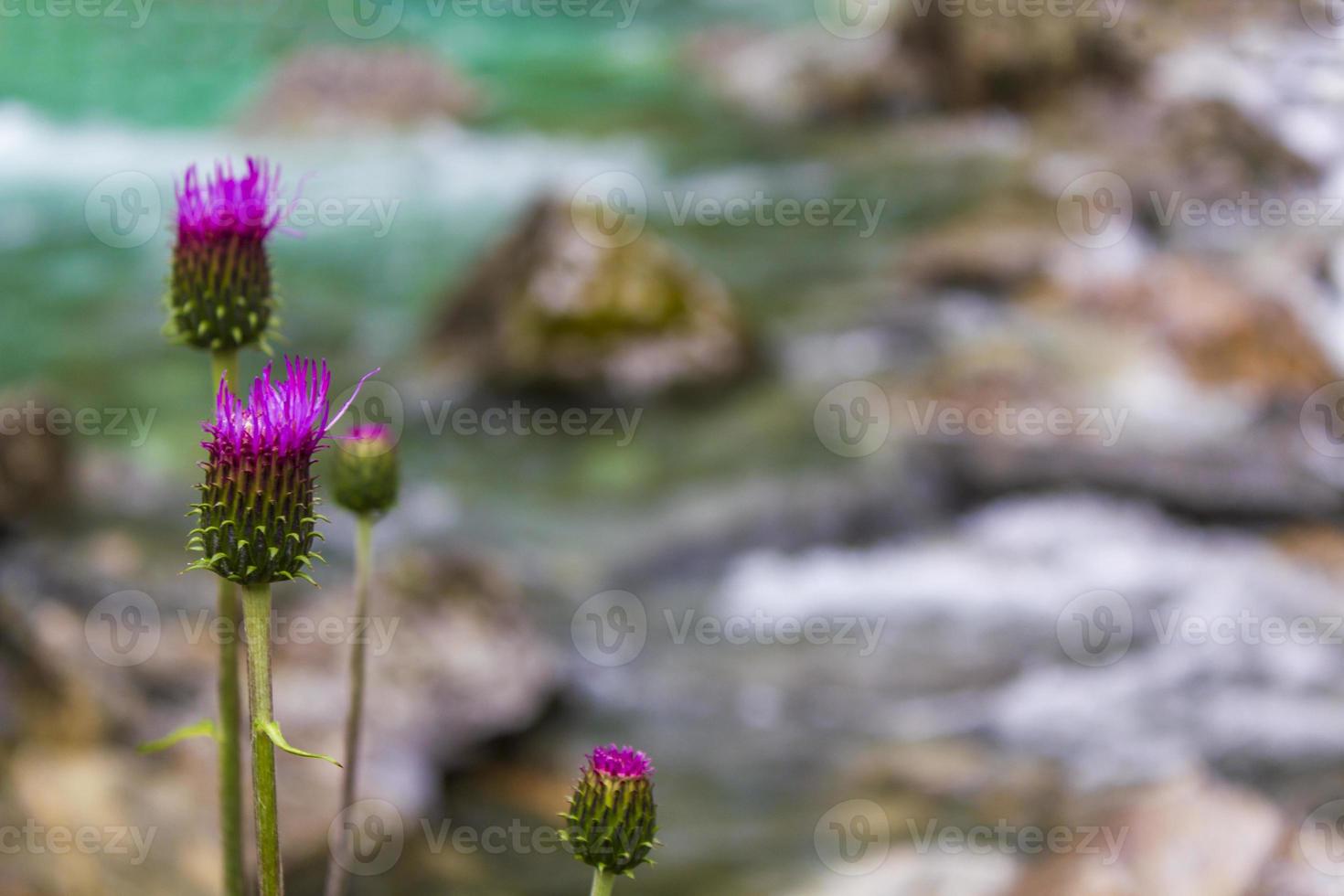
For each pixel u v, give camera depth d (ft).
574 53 91.81
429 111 78.38
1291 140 51.06
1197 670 30.40
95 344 51.16
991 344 45.03
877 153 69.82
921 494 38.37
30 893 17.92
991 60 71.31
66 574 31.58
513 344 46.21
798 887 22.30
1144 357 43.19
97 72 79.00
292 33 85.05
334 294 55.72
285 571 6.42
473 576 30.63
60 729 21.95
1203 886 17.28
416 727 26.30
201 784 21.98
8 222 62.80
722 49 88.79
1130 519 37.09
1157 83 59.77
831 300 51.93
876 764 27.20
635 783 7.55
